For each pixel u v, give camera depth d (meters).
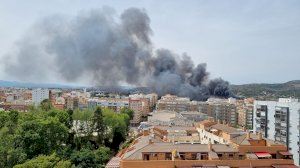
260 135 134.00
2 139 141.50
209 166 116.50
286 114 186.50
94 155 166.00
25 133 150.88
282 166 120.69
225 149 125.75
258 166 121.31
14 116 192.38
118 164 127.06
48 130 162.00
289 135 185.38
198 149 123.56
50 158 118.38
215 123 179.25
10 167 131.00
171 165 115.69
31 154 149.00
